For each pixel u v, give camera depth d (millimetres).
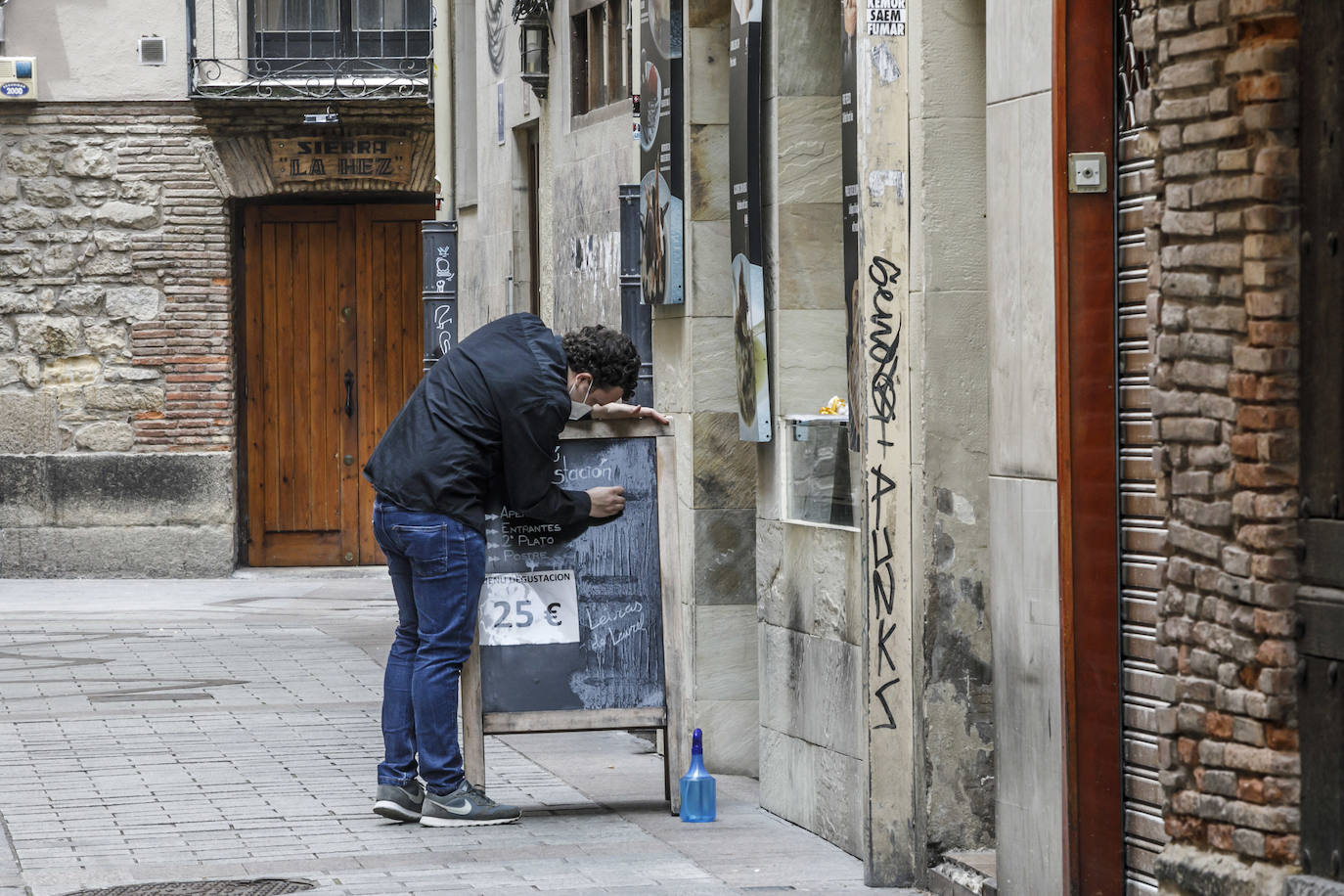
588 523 10086
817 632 9695
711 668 11578
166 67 24234
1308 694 5996
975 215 8492
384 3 24703
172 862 9062
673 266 11484
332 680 15344
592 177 13984
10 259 24266
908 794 8656
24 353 24328
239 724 13109
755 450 11352
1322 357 5938
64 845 9414
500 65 17531
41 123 24266
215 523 24516
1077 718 7258
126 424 24453
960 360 8492
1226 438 6262
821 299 10180
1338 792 5883
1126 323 7203
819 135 10172
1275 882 6066
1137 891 7234
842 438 9422
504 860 9102
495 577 10055
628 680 10164
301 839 9547
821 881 8719
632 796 10758
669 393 11922
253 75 24359
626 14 13219
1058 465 7238
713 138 11352
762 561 10430
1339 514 5879
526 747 12438
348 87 24047
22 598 22219
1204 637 6410
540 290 16125
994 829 8586
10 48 24141
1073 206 7207
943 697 8547
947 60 8469
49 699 14281
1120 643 7270
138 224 24375
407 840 9539
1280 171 6039
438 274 20578
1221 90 6238
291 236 25219
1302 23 6000
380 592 23109
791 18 10148
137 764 11594
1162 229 6570
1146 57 6723
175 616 20328
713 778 10594
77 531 24344
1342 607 5852
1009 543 7688
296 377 25297
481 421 9742
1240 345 6195
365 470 9992
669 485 10180
